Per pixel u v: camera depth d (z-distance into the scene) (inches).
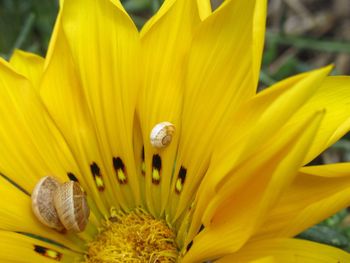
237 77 4.3
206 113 4.5
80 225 4.7
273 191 3.4
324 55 8.5
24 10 8.2
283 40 7.9
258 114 3.8
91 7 4.6
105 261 4.9
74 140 5.0
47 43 8.1
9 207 4.7
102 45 4.7
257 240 4.0
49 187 4.7
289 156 3.3
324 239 5.7
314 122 3.3
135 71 4.7
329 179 4.0
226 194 3.8
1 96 4.8
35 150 4.9
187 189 4.8
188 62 4.5
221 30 4.3
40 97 4.8
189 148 4.7
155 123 4.8
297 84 3.4
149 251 4.9
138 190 5.1
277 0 8.7
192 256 4.1
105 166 5.1
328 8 8.7
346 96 4.2
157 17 4.5
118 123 4.9
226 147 3.9
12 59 5.0
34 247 4.8
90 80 4.8
